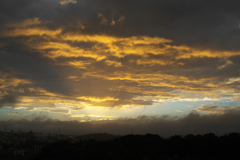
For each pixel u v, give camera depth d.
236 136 62.59
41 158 75.44
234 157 51.50
